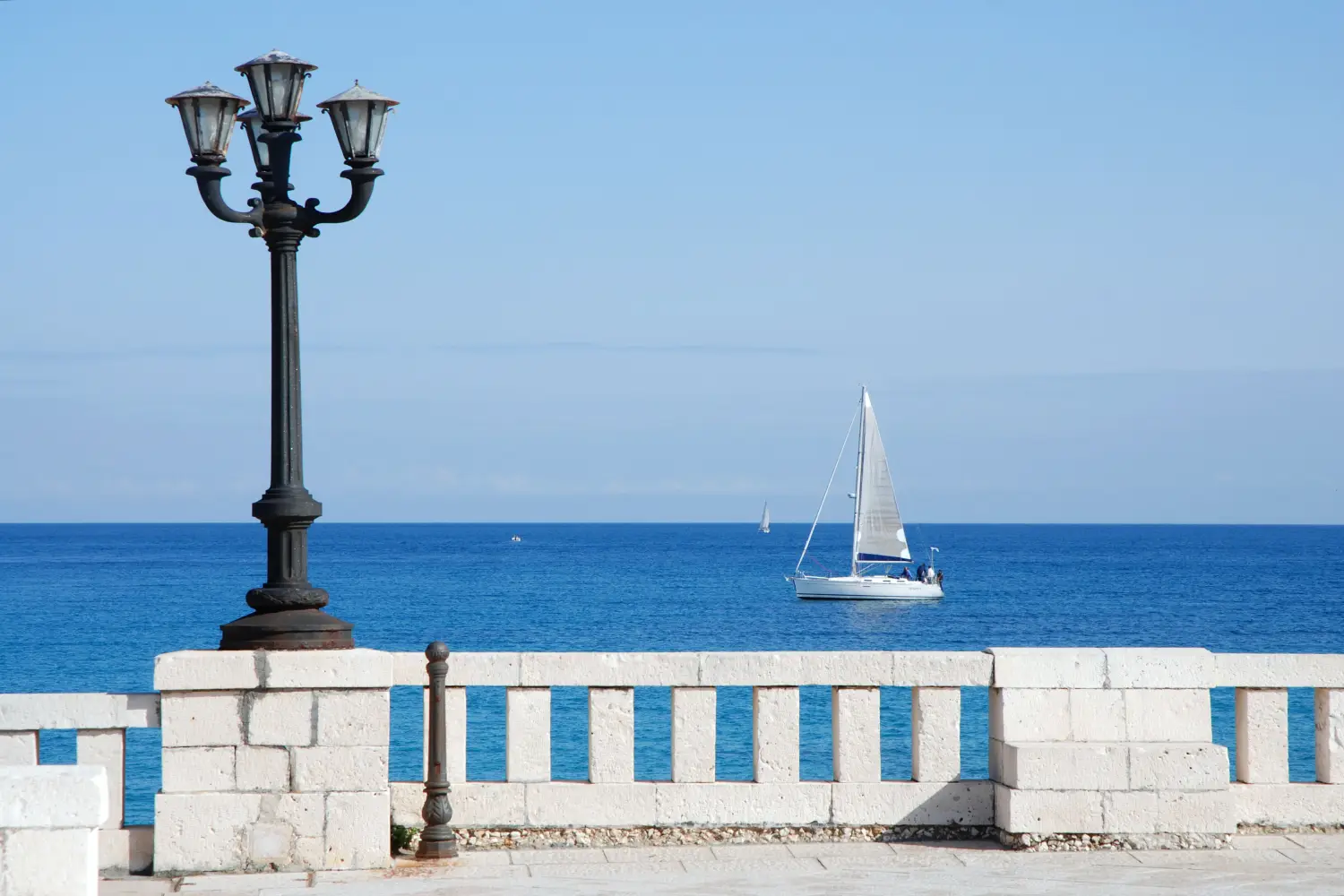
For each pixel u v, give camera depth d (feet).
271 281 33.58
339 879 31.32
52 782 22.93
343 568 479.82
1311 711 102.68
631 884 30.32
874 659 35.45
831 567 484.33
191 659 32.04
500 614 276.41
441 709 33.40
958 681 35.42
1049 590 365.40
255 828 32.12
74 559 540.93
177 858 31.83
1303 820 35.58
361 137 33.42
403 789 34.45
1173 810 33.99
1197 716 35.09
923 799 35.37
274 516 33.01
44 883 22.80
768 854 33.68
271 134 33.35
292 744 32.32
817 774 84.94
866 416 291.99
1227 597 336.90
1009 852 33.76
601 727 35.09
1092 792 33.99
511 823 34.55
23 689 147.43
